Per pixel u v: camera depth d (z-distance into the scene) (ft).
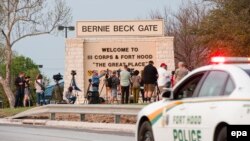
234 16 236.63
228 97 56.49
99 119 153.89
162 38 255.29
